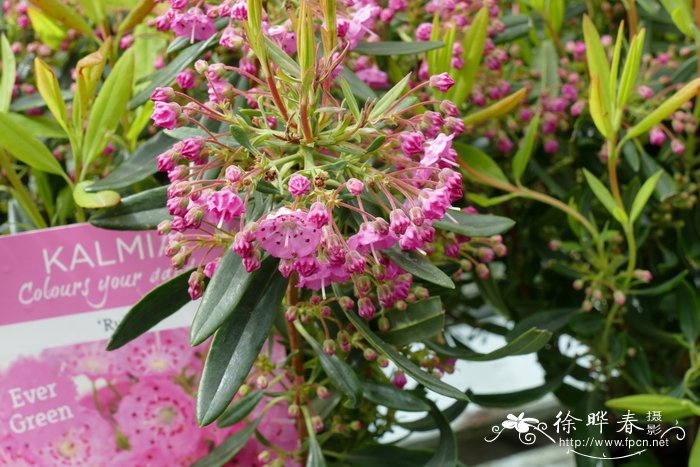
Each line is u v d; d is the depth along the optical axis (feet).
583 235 1.01
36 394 0.86
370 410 0.93
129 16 0.93
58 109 0.89
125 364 0.87
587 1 1.12
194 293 0.75
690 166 1.05
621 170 1.06
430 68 0.93
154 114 0.74
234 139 0.78
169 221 0.76
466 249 0.91
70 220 1.00
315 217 0.69
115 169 0.89
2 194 1.04
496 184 0.97
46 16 1.00
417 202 0.73
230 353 0.75
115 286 0.87
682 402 0.89
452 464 0.83
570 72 1.05
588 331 0.98
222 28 0.86
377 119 0.76
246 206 0.77
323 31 0.75
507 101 0.93
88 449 0.87
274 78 0.77
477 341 1.58
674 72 1.03
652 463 1.04
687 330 0.99
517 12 1.08
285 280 0.78
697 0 0.99
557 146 1.04
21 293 0.85
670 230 1.10
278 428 0.89
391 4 0.93
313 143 0.76
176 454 0.88
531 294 1.19
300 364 0.86
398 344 0.83
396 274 0.78
